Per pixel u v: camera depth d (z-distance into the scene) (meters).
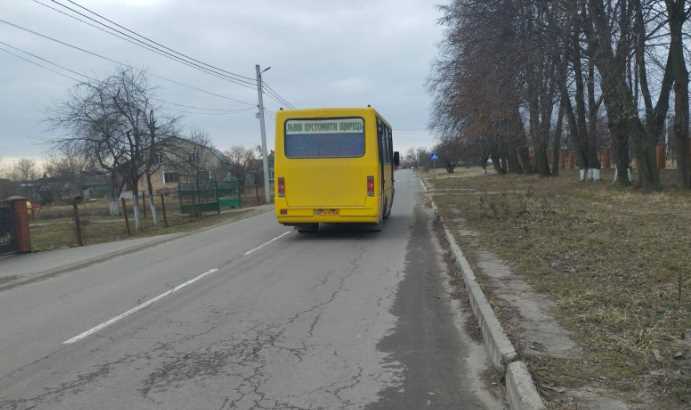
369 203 12.83
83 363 5.14
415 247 11.55
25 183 56.78
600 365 4.21
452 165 77.12
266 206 28.69
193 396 4.29
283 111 13.00
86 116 21.64
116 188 29.98
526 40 18.89
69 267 11.18
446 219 15.28
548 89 22.67
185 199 27.16
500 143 45.06
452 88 35.53
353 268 9.41
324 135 12.90
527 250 9.48
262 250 11.88
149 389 4.46
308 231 14.64
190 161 27.17
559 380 3.97
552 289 6.61
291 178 12.96
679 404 3.55
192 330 6.05
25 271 10.79
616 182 24.88
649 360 4.26
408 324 6.04
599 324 5.18
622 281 6.77
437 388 4.31
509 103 21.72
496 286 6.93
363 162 12.78
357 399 4.15
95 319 6.72
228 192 31.64
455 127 43.44
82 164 27.78
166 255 12.06
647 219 12.70
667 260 7.77
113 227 23.83
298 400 4.16
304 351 5.24
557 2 18.09
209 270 9.71
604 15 18.70
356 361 4.94
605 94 20.95
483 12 19.84
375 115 12.97
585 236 10.49
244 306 7.02
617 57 18.83
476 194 26.05
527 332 5.04
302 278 8.68
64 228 24.12
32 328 6.47
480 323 5.78
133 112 22.19
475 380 4.46
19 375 4.89
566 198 19.95
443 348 5.24
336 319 6.30
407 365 4.81
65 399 4.32
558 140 40.12
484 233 12.05
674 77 19.86
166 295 7.85
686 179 20.41
